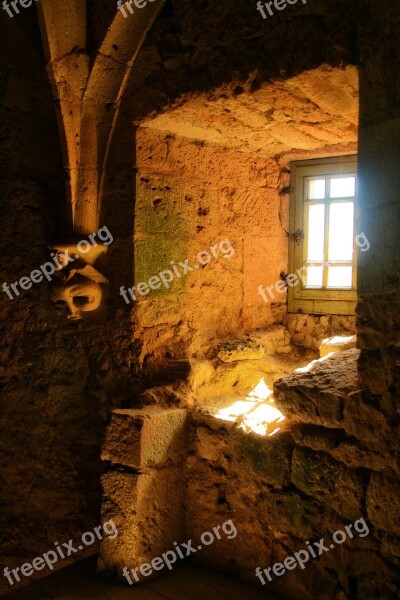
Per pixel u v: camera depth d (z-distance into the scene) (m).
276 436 2.17
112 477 2.37
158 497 2.38
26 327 2.74
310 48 1.91
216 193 2.82
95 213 2.57
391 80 1.75
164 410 2.42
